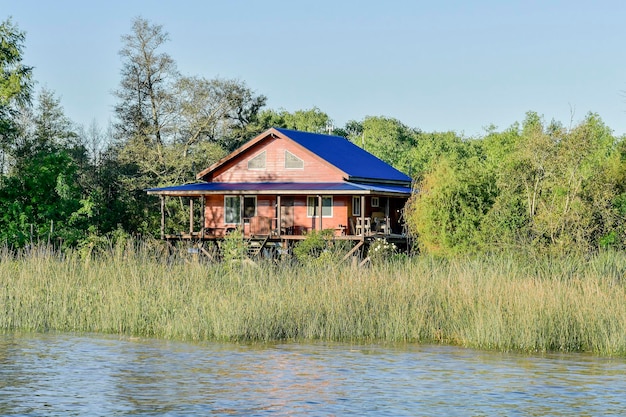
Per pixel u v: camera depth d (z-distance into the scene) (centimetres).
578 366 2402
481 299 2864
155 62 7694
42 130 7594
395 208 6219
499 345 2691
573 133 4169
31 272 3269
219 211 5950
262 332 2845
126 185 7075
